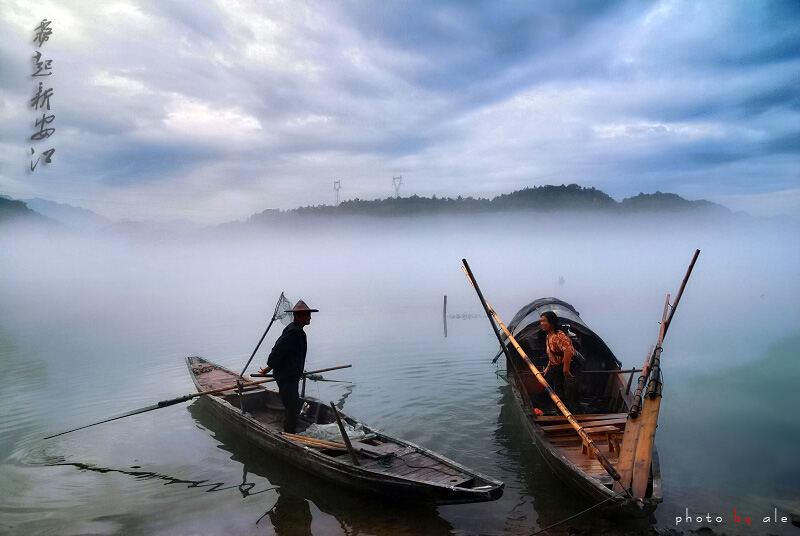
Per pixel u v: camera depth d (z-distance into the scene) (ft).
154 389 39.01
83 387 39.63
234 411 29.19
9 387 39.65
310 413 29.53
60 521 20.21
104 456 26.76
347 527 19.53
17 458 26.63
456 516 20.17
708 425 28.04
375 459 21.97
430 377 40.65
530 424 25.68
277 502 21.62
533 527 19.16
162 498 22.08
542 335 36.40
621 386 30.09
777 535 17.85
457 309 82.53
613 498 18.24
